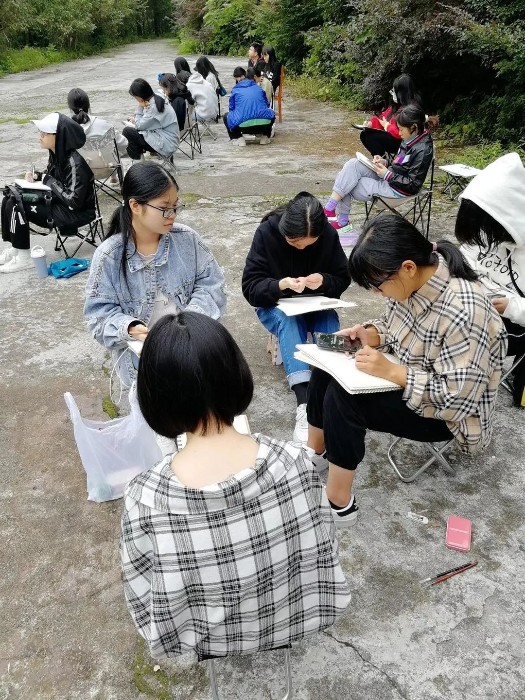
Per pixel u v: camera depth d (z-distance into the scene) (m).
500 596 2.09
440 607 2.05
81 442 2.46
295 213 2.73
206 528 1.18
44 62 24.03
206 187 7.07
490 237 2.54
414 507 2.49
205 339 1.19
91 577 2.22
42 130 4.62
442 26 8.27
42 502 2.59
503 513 2.45
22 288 4.68
